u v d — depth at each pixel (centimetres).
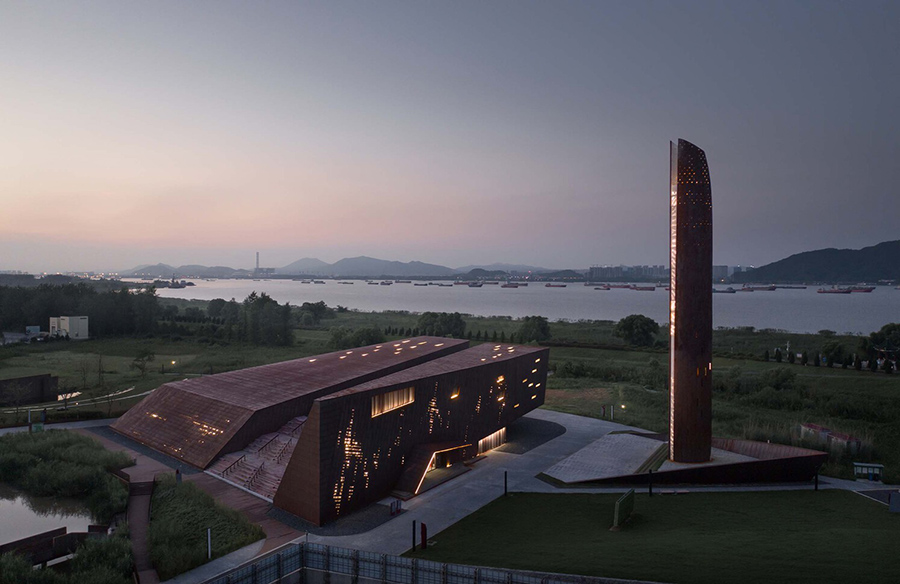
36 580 2386
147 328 12406
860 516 3244
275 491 3769
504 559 2578
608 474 4225
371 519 3412
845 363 8419
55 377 6619
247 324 11744
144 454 4644
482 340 12075
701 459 4212
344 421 3431
